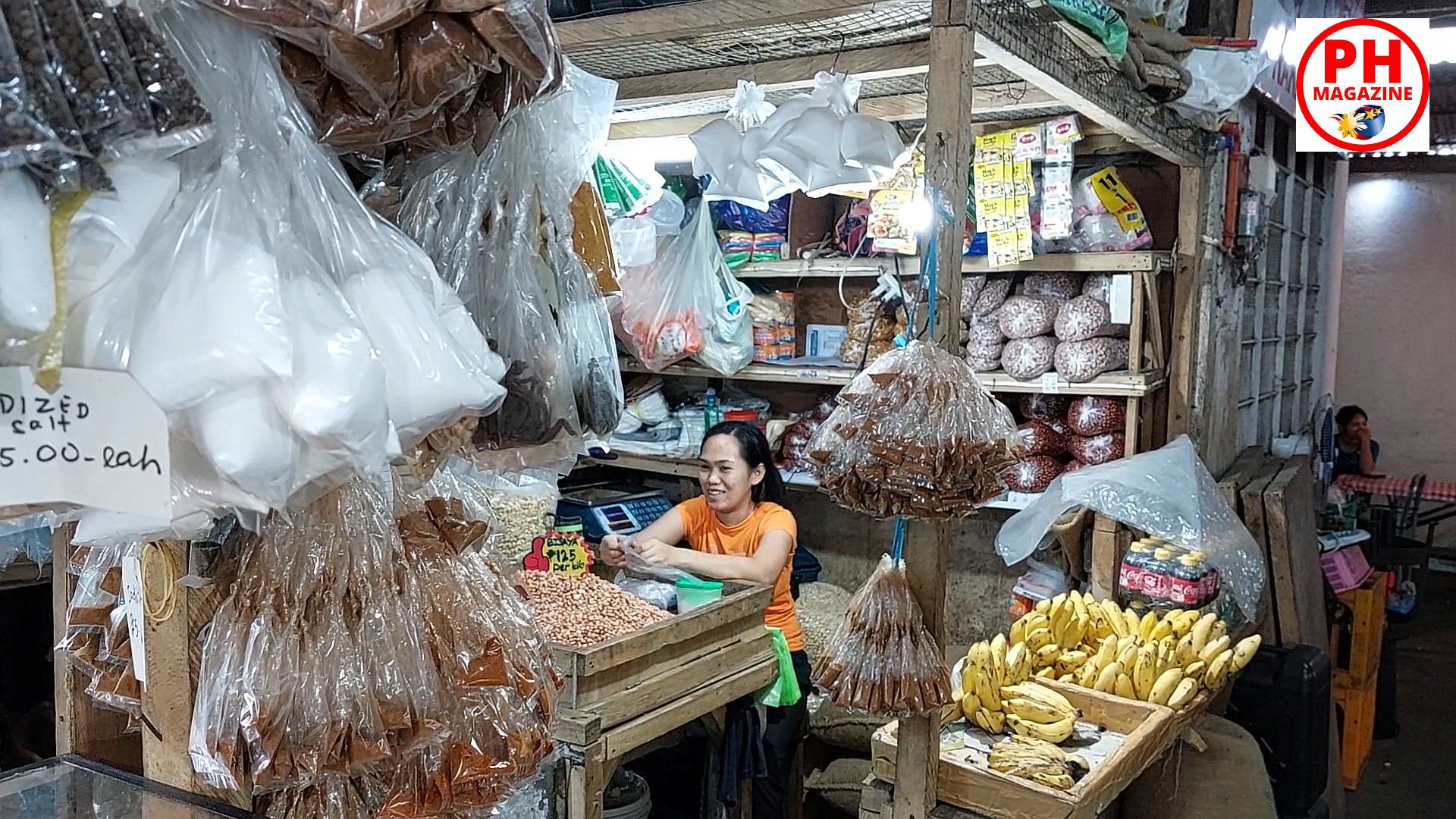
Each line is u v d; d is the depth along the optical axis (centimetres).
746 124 224
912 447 153
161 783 99
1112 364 300
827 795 336
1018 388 311
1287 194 446
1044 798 178
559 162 88
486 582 92
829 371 352
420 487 87
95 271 54
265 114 63
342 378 58
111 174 54
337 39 62
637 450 390
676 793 349
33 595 189
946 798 188
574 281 91
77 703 121
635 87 249
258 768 74
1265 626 318
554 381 85
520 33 68
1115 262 296
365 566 78
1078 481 283
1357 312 754
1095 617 256
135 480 55
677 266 362
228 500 59
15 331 50
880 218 329
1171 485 275
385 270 67
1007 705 209
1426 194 722
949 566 375
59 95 50
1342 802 354
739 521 303
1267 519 319
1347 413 606
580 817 200
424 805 83
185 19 59
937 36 161
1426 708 491
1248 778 257
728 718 258
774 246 369
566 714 201
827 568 413
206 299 56
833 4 171
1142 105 250
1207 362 329
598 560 294
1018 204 291
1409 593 493
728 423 310
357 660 76
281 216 62
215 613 83
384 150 80
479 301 81
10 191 50
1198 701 232
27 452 54
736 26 179
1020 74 196
